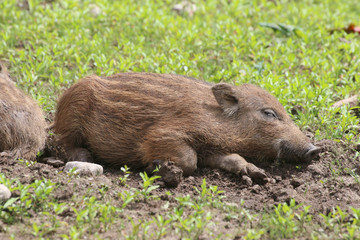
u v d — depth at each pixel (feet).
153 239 25.99
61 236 25.31
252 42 54.70
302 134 35.83
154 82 36.42
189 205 29.58
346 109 41.50
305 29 62.34
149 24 58.85
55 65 50.26
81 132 37.19
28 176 31.78
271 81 44.86
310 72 51.37
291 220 27.78
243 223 28.45
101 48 51.98
